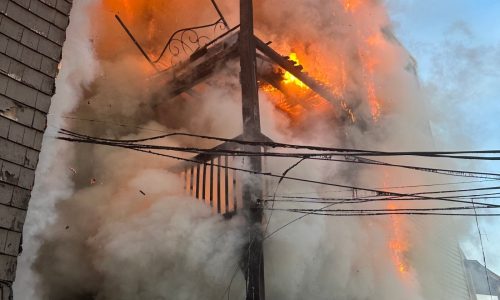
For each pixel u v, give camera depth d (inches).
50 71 216.5
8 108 195.2
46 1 226.5
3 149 188.5
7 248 178.4
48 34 221.8
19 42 208.7
